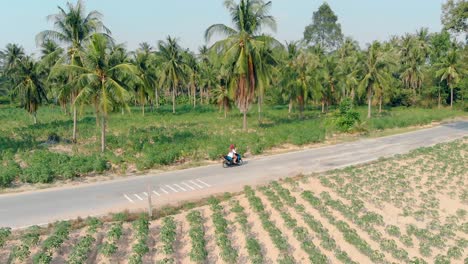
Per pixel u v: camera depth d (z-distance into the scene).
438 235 14.42
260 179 21.59
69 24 30.80
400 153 28.05
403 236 14.26
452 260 12.98
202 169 24.05
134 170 23.84
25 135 36.66
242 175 22.48
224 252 12.96
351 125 37.75
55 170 21.64
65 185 20.61
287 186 19.89
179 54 62.84
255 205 16.64
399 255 13.02
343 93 64.50
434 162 24.20
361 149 29.88
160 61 63.28
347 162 25.47
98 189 19.94
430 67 71.62
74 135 33.50
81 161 23.14
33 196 18.78
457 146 28.84
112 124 45.66
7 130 41.34
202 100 89.94
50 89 50.16
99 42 25.62
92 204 17.70
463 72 62.31
